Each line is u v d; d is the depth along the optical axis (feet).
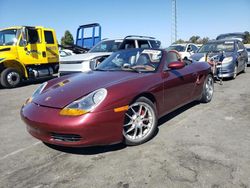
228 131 13.00
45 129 10.08
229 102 18.97
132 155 10.68
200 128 13.55
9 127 15.19
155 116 12.30
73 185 8.70
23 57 31.99
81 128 9.64
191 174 9.02
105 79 12.08
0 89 30.68
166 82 13.17
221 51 31.01
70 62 27.12
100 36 38.17
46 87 12.89
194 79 16.30
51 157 10.84
